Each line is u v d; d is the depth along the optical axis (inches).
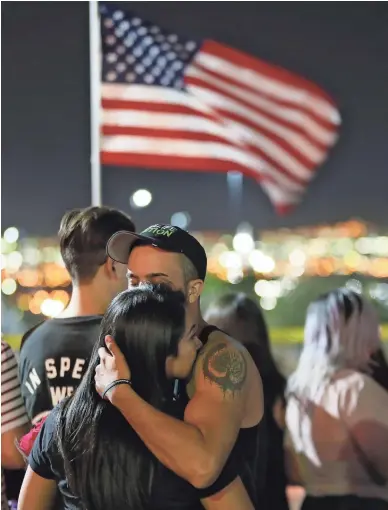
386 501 109.3
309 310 116.4
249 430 76.7
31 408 89.5
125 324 72.9
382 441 109.6
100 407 72.2
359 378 111.0
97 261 91.0
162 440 69.9
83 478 71.9
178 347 73.5
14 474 94.6
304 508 112.3
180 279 78.0
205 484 70.2
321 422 111.0
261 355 119.8
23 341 92.0
